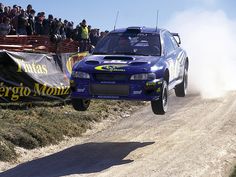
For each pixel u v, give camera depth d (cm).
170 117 1073
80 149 827
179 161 716
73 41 1681
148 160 729
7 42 1311
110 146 841
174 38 1045
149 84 788
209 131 913
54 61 1220
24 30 1418
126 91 789
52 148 853
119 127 1020
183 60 1043
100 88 795
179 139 862
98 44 920
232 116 1043
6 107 1032
